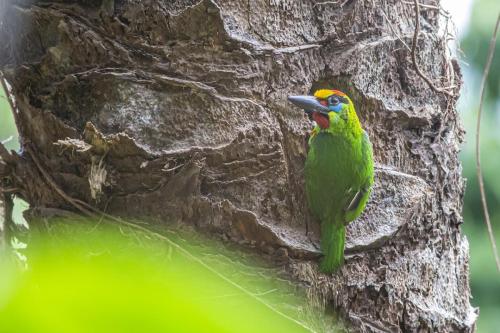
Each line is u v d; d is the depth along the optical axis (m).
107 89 6.30
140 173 6.08
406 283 6.77
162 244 6.06
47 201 6.58
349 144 6.51
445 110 7.55
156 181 6.09
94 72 6.31
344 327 6.46
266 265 6.20
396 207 6.82
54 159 6.46
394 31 7.24
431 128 7.39
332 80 6.93
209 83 6.30
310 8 6.80
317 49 6.80
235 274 6.09
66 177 6.38
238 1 6.49
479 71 14.84
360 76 6.93
